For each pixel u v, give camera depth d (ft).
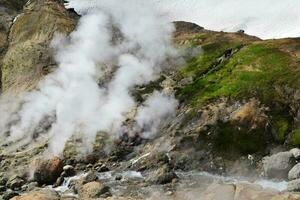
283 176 131.23
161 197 125.08
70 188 142.20
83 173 151.43
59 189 143.64
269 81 150.30
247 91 150.20
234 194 116.26
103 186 131.85
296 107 144.25
